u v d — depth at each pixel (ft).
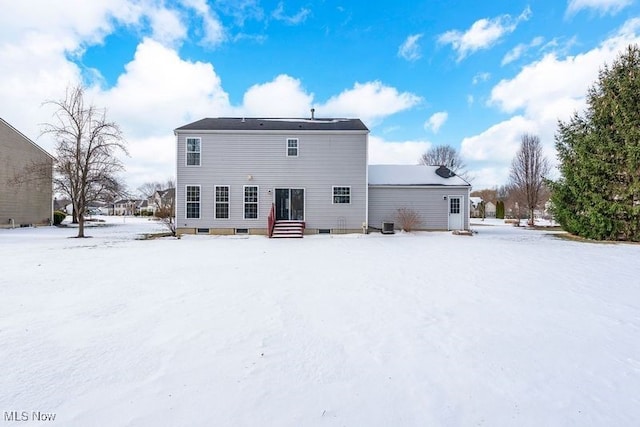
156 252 33.47
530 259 29.63
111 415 7.20
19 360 9.70
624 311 14.84
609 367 9.73
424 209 62.85
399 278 21.39
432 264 26.76
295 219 57.06
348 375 9.14
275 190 56.90
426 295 17.37
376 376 9.10
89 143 51.88
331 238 50.19
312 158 57.06
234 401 7.82
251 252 33.86
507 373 9.33
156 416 7.20
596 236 50.57
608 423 7.20
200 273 22.62
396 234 57.31
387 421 7.19
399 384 8.71
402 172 68.54
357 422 7.14
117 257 29.81
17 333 11.71
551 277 21.94
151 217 148.05
